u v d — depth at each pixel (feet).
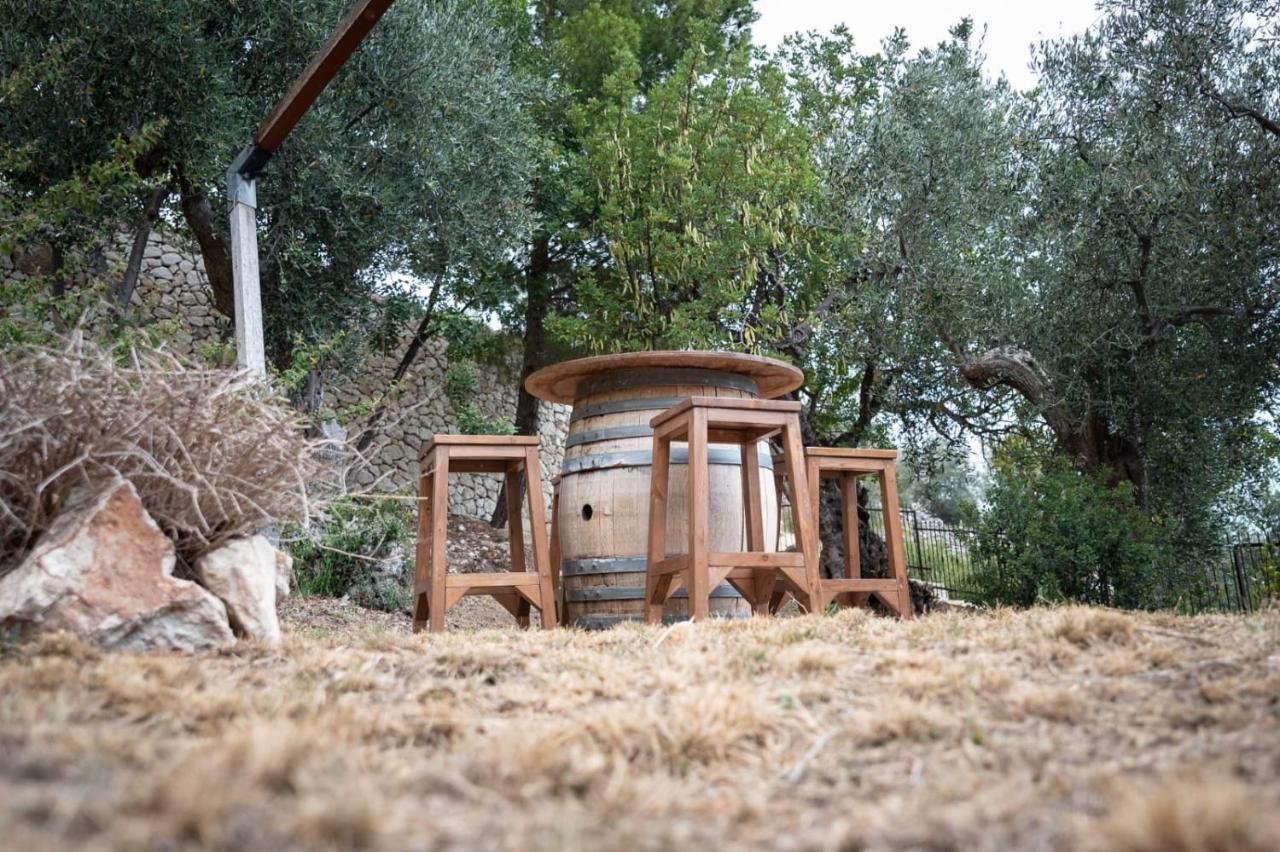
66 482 9.43
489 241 31.07
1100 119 30.63
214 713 6.08
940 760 5.29
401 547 26.48
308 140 26.17
